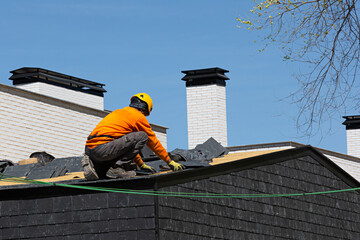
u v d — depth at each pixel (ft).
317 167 50.08
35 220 36.04
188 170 36.73
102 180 33.94
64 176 41.50
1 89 63.87
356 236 52.44
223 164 40.19
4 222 36.45
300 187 47.60
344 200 52.13
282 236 44.55
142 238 34.17
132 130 33.30
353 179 53.26
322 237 48.52
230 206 40.52
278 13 44.73
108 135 32.73
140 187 34.50
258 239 42.27
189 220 36.70
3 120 63.46
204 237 37.68
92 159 33.55
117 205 34.91
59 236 35.55
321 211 49.14
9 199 36.65
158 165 40.37
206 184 38.81
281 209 45.11
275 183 45.11
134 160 35.50
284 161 46.68
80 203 35.55
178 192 36.17
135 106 33.99
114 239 34.63
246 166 42.78
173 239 35.14
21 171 42.96
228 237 39.65
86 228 35.22
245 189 42.16
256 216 42.63
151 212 34.24
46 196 36.17
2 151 62.85
